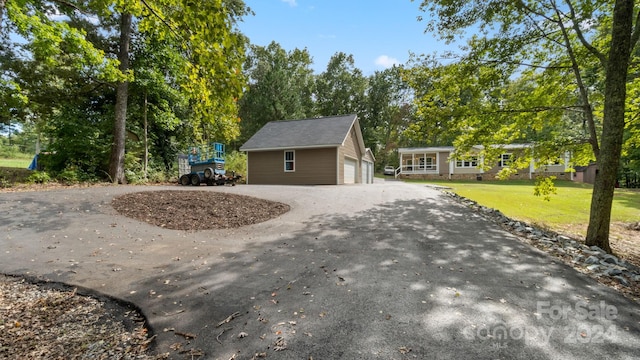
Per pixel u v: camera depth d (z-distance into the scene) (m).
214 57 2.58
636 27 6.04
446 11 7.77
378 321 2.68
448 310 2.89
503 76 8.05
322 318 2.74
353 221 7.10
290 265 4.21
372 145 45.72
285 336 2.46
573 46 7.90
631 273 4.03
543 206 10.95
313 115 44.16
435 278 3.71
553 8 7.38
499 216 7.79
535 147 8.11
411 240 5.52
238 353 2.25
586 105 7.48
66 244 5.02
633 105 7.96
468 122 8.42
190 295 3.26
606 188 5.91
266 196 10.27
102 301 3.18
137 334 2.56
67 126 13.26
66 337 2.53
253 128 35.00
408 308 2.93
